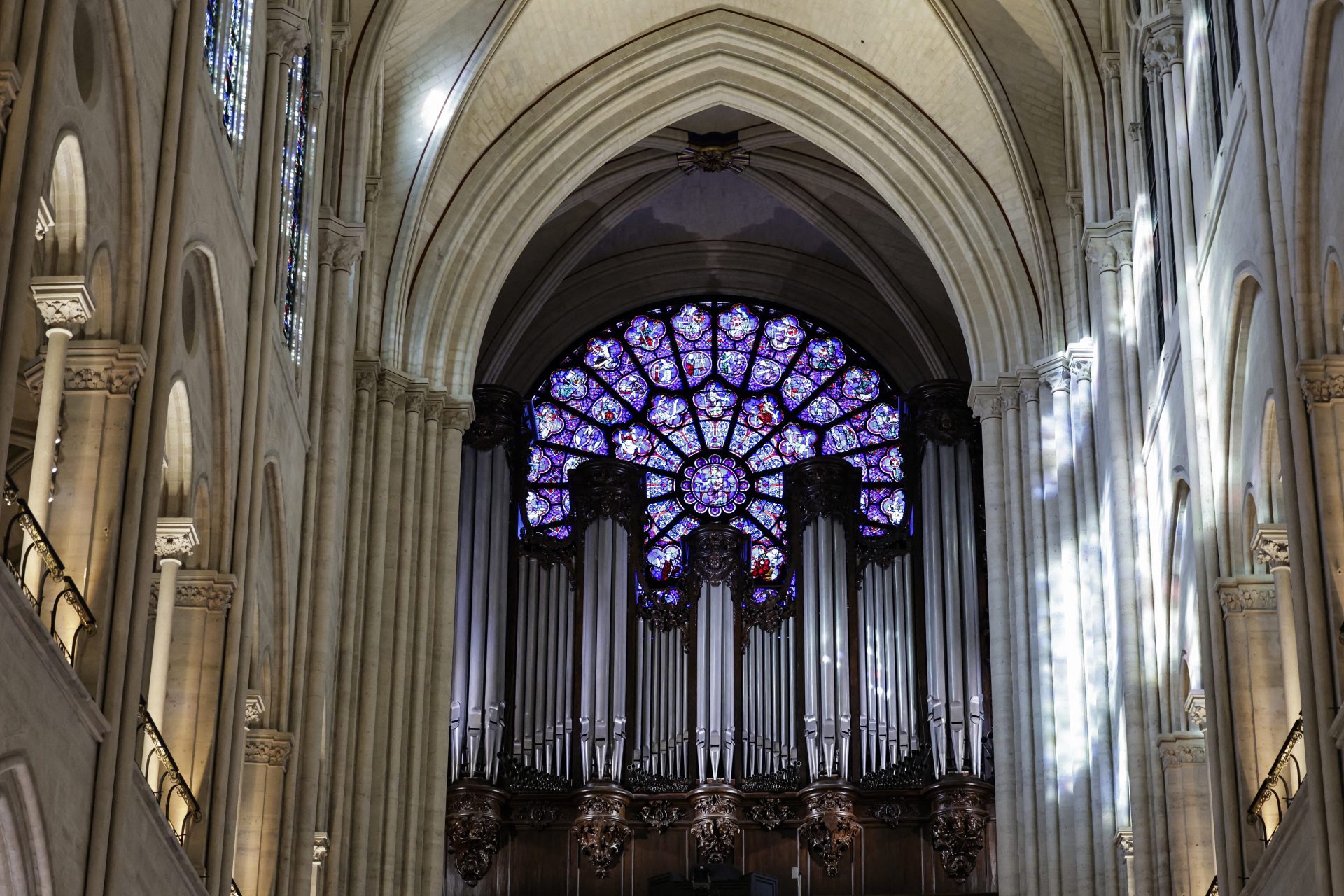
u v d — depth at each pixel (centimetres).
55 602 1462
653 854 3297
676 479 3678
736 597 3481
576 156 3112
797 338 3803
